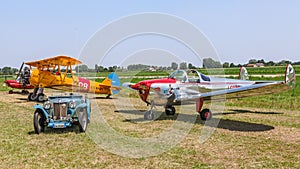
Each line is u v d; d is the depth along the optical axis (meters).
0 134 7.25
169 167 4.97
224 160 5.36
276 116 10.55
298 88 22.28
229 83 10.45
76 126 8.38
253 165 5.06
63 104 7.46
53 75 15.81
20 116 10.09
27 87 19.88
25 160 5.26
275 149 6.09
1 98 16.83
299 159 5.41
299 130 8.02
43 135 7.21
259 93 9.16
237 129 8.15
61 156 5.54
